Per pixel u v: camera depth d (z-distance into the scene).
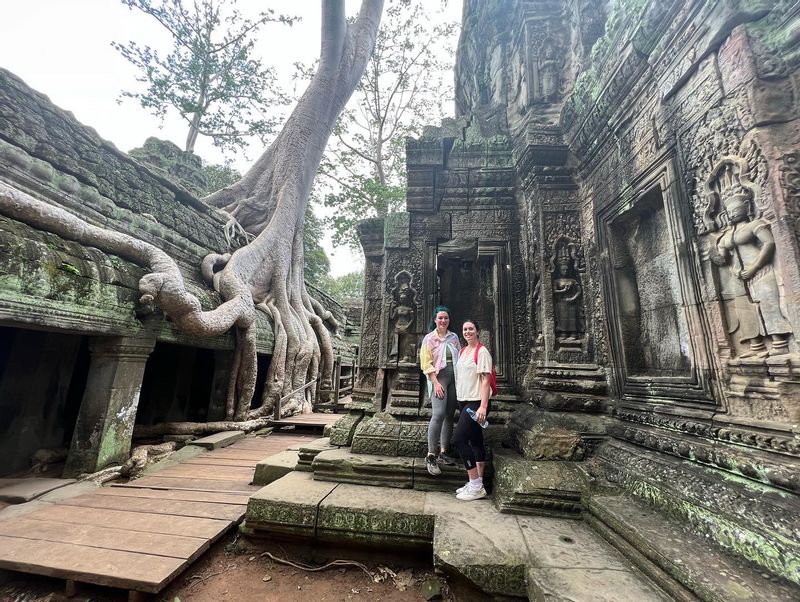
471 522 2.64
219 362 8.32
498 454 3.50
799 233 1.89
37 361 5.34
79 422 4.77
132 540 2.97
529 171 4.39
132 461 4.81
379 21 13.62
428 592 2.55
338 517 2.86
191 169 12.64
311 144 11.84
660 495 2.39
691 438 2.49
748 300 2.18
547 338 3.91
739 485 2.04
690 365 2.61
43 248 4.01
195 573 2.80
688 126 2.60
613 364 3.53
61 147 5.45
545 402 3.76
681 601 1.72
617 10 3.28
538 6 5.03
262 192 11.70
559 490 2.80
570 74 4.73
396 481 3.39
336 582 2.71
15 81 4.87
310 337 10.82
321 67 11.98
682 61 2.62
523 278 4.53
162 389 8.09
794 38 2.00
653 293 3.26
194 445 6.31
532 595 1.98
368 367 5.52
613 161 3.55
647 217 3.38
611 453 3.07
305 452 3.91
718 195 2.36
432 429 3.34
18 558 2.69
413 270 4.60
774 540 1.71
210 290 8.27
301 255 11.95
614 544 2.28
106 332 4.68
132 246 5.37
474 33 6.32
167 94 14.05
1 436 4.91
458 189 4.82
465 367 3.28
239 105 15.53
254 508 3.00
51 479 4.43
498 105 5.48
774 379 1.99
